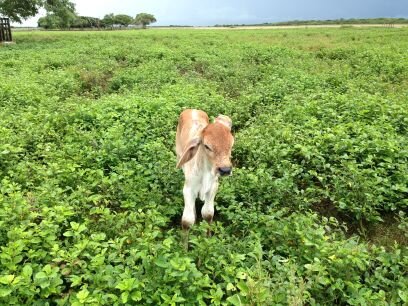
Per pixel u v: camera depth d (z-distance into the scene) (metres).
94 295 1.22
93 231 1.62
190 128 1.83
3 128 2.50
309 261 1.49
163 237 1.74
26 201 1.68
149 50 7.01
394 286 1.41
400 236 1.89
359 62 5.57
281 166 2.25
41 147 2.34
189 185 1.67
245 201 1.96
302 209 1.95
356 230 1.94
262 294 1.20
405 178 2.08
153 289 1.26
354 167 2.11
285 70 4.82
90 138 2.52
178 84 4.06
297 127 2.69
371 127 2.58
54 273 1.26
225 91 4.24
